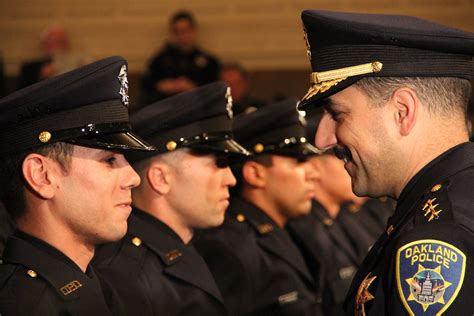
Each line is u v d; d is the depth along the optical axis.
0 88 5.73
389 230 2.06
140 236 2.77
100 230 2.18
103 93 2.18
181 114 2.80
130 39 9.58
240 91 7.75
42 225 2.15
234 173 3.54
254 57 9.59
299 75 9.52
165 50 7.79
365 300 1.99
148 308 2.55
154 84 7.64
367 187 2.08
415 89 2.00
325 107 2.12
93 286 2.20
